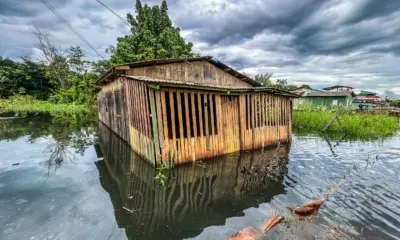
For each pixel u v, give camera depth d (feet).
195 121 21.12
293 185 16.74
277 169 20.39
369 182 17.33
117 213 12.49
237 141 25.61
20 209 12.69
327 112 52.49
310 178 18.19
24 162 21.65
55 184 16.46
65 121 55.77
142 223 11.48
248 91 25.07
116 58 63.62
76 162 22.07
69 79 106.32
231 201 14.16
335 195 15.01
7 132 38.63
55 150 26.63
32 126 46.06
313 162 22.61
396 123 47.83
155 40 62.69
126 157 23.81
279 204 13.70
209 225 11.37
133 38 65.77
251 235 10.17
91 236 10.26
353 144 31.27
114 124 37.24
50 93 129.80
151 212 12.67
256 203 13.87
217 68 33.60
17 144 29.48
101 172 19.29
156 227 11.12
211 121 22.52
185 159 20.74
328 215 12.43
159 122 18.67
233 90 23.27
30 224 11.18
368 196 14.88
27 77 129.18
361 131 38.22
